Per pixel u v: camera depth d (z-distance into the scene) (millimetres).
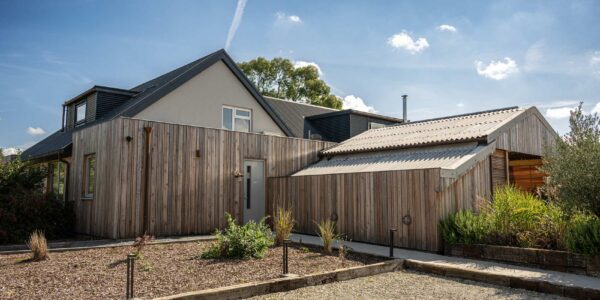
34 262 8125
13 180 13188
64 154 14312
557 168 8688
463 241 9344
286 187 14094
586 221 7930
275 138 15000
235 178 13742
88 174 13102
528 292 6816
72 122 18750
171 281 6742
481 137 11633
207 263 8242
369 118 21562
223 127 16703
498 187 11172
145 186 11766
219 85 16609
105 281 6660
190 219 12562
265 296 6371
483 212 9852
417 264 8570
